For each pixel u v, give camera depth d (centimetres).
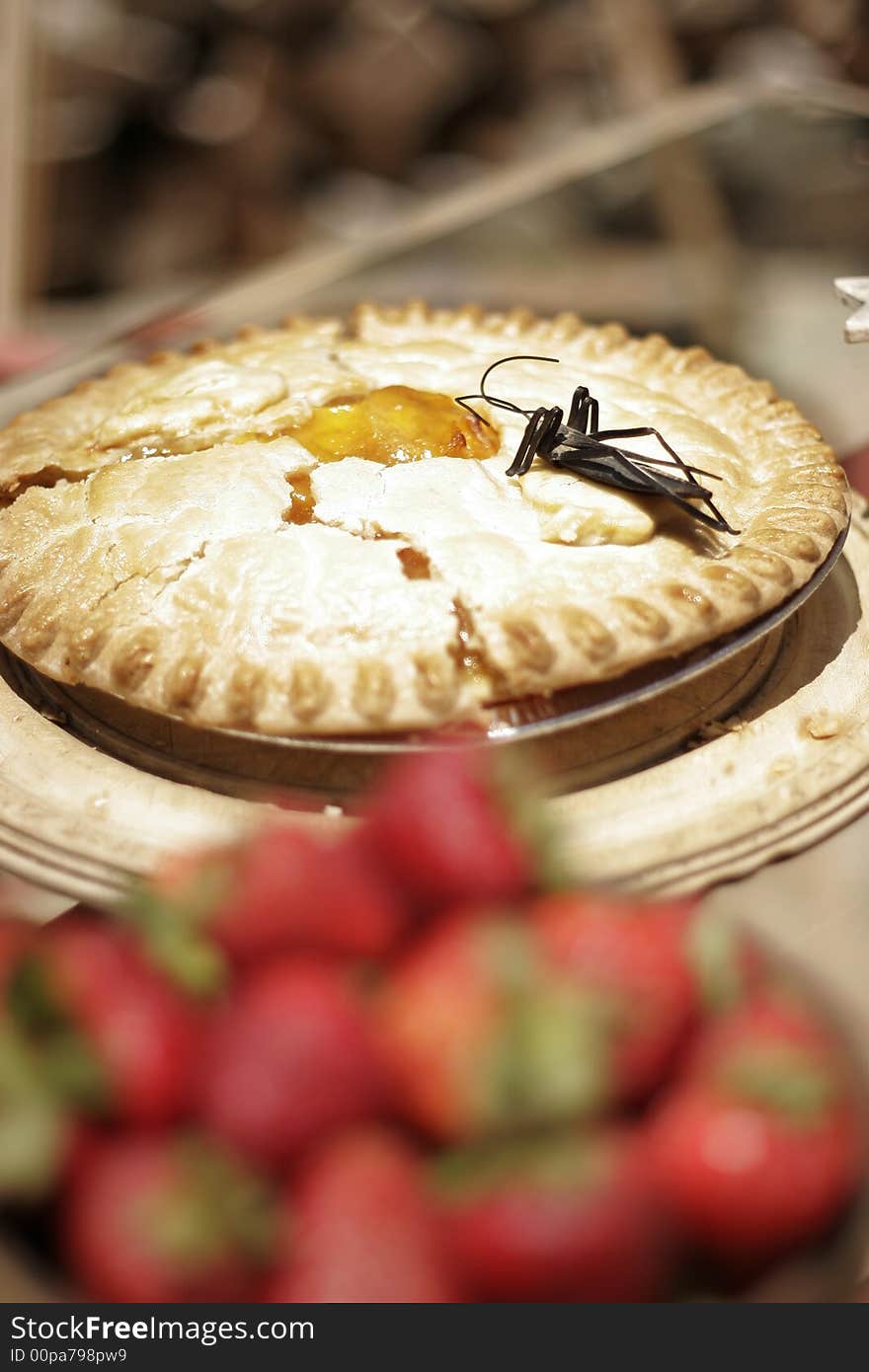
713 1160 46
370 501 65
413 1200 45
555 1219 45
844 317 74
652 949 47
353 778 59
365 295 80
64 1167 46
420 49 168
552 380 72
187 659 61
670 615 61
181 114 169
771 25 162
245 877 49
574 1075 45
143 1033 46
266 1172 46
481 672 60
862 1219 47
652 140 89
